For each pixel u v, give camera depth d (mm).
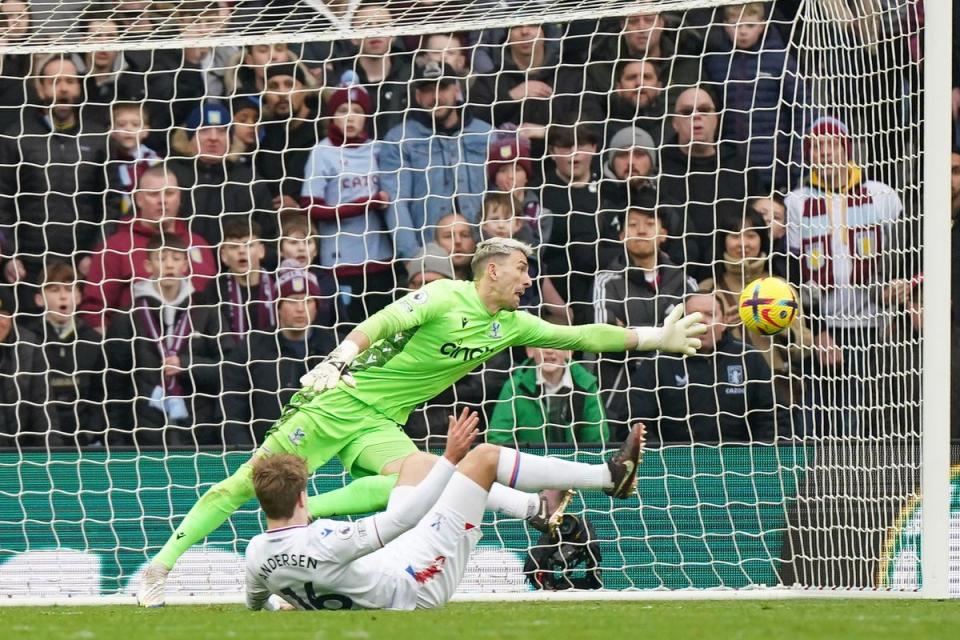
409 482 20406
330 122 31891
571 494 20203
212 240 31391
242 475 22562
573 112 31828
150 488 27031
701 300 29688
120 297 30734
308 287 30984
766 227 28797
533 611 18375
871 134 25891
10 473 27031
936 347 22719
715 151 31312
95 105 31953
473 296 22594
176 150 31922
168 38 27625
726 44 32125
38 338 30500
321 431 22719
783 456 26188
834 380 25859
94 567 26938
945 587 22578
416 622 15562
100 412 30281
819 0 26078
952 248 29719
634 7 26859
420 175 31672
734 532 26250
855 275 25656
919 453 24828
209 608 21250
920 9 29078
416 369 22750
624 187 31328
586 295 30812
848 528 24984
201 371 30312
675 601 22438
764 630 14164
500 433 28891
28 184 31781
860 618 16188
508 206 31156
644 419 28016
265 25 28062
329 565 17906
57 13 27453
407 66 32156
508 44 30156
